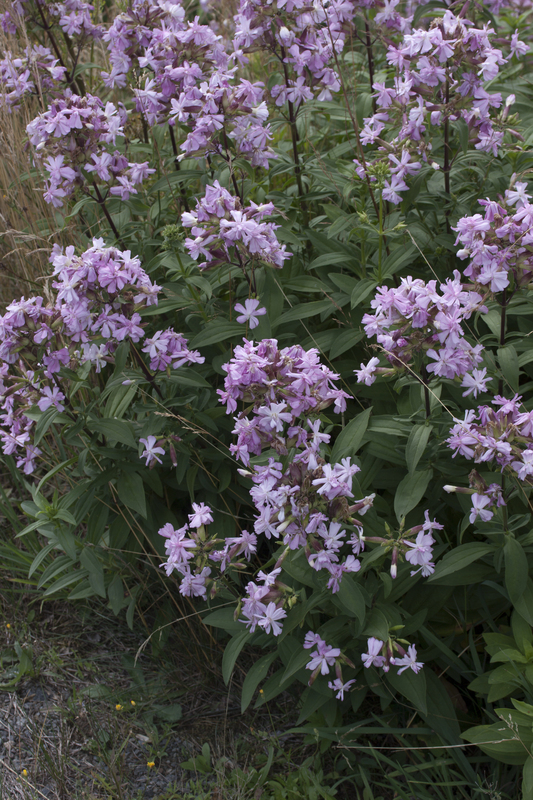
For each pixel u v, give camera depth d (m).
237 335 1.39
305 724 1.34
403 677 1.24
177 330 1.49
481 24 1.57
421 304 1.16
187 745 1.34
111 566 1.41
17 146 1.64
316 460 1.16
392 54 1.42
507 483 1.23
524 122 1.59
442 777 1.25
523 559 1.20
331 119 1.78
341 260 1.42
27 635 1.44
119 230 1.47
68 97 1.36
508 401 1.17
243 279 1.43
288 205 1.50
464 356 1.20
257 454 1.16
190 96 1.37
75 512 1.36
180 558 1.24
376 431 1.27
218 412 1.37
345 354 1.46
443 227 1.49
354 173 1.47
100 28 1.65
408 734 1.30
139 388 1.36
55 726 1.35
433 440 1.25
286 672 1.23
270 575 1.20
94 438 1.35
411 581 1.26
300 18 1.41
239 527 1.43
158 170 1.58
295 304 1.43
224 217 1.26
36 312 1.26
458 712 1.30
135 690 1.38
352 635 1.26
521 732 1.18
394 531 1.26
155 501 1.42
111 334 1.26
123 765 1.32
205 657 1.40
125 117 1.48
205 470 1.38
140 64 1.43
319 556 1.16
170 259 1.39
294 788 1.27
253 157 1.41
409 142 1.39
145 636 1.44
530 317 1.41
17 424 1.34
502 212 1.22
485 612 1.30
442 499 1.32
